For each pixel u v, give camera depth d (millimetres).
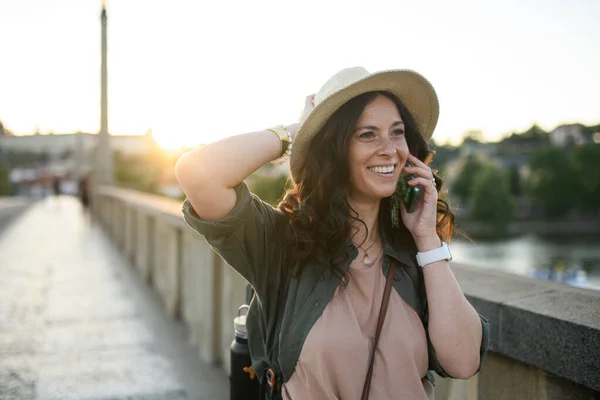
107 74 18047
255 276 1480
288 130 1479
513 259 74500
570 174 107688
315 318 1389
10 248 11094
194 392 3551
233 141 1396
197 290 4582
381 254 1505
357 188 1466
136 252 8766
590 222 104875
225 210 1385
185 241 5121
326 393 1355
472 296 2049
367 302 1439
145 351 4387
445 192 1657
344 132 1417
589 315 1718
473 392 2145
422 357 1423
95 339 4707
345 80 1493
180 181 1354
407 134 1533
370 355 1386
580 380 1629
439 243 1455
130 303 6086
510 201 100062
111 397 3461
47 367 4000
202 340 4359
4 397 3449
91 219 19391
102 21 17609
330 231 1413
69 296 6441
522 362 1923
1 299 6219
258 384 1860
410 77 1430
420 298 1486
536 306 1845
